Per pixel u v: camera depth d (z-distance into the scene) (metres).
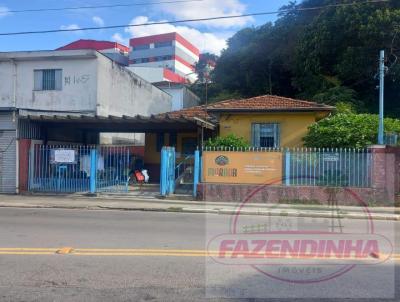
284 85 43.09
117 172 17.95
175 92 38.81
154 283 5.69
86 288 5.49
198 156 16.62
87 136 24.36
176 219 11.84
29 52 23.66
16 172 18.36
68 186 18.05
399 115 32.00
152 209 14.19
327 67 34.34
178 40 96.12
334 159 15.85
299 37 37.16
